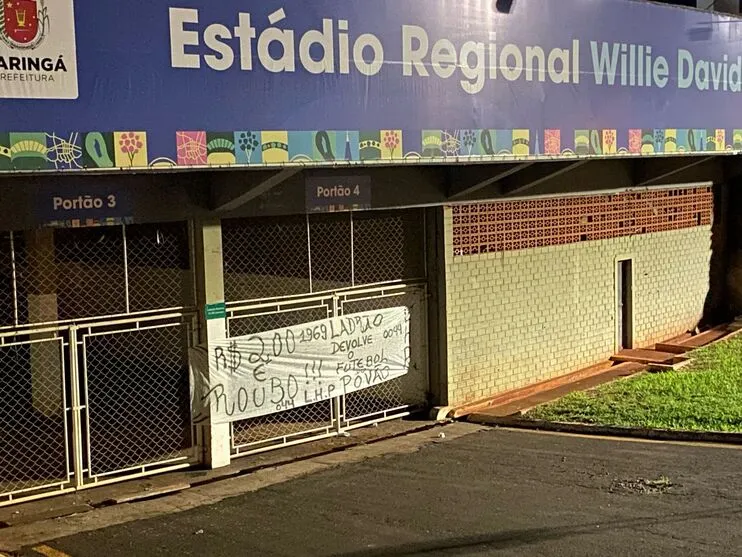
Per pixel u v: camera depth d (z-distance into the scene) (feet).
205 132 25.77
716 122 43.24
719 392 38.83
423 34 30.58
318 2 27.86
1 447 29.81
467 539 23.47
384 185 35.40
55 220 27.66
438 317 38.73
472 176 36.86
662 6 39.70
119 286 30.09
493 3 32.60
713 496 26.25
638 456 31.04
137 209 29.35
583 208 45.16
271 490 29.14
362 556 22.59
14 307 27.94
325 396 35.37
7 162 22.54
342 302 35.94
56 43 23.13
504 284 41.11
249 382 32.91
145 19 24.52
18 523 26.76
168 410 31.73
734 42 44.04
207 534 24.99
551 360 43.83
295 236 34.30
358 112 29.09
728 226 56.24
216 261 31.58
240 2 26.21
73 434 29.45
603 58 36.94
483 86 32.48
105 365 30.73
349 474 30.60
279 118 27.25
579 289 45.27
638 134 38.81
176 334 31.76
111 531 25.63
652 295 50.44
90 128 23.76
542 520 24.72
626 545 22.57
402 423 37.96
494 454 32.32
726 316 56.49
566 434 35.14
